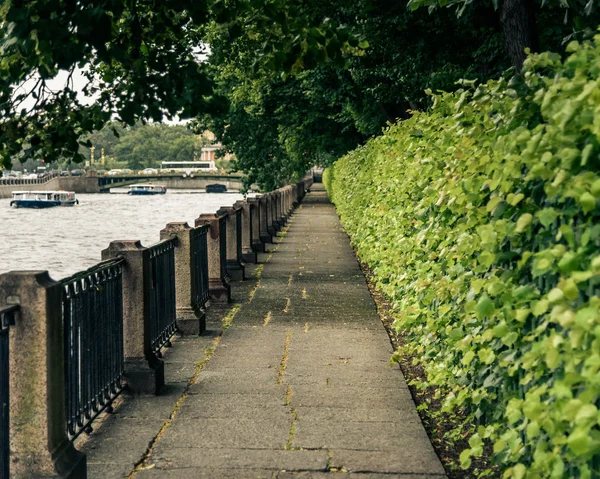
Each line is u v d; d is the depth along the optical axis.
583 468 2.71
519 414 3.12
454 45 14.15
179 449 4.87
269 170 41.41
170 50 5.01
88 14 4.28
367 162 15.04
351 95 24.75
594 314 2.42
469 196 4.39
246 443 4.97
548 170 2.89
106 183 140.25
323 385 6.39
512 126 3.85
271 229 22.47
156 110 4.78
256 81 26.03
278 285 12.70
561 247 2.78
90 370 5.27
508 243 3.85
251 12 5.24
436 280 5.61
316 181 115.56
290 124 34.69
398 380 6.54
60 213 82.88
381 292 11.85
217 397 6.07
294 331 8.75
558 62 3.73
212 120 40.00
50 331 4.13
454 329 4.56
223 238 11.38
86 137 5.11
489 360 3.75
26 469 4.08
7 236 54.44
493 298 3.98
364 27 13.95
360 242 13.21
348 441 4.99
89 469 4.54
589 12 7.83
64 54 4.37
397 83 16.08
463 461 3.64
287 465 4.58
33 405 4.08
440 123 6.55
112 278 5.91
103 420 5.53
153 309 7.12
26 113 5.06
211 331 8.77
